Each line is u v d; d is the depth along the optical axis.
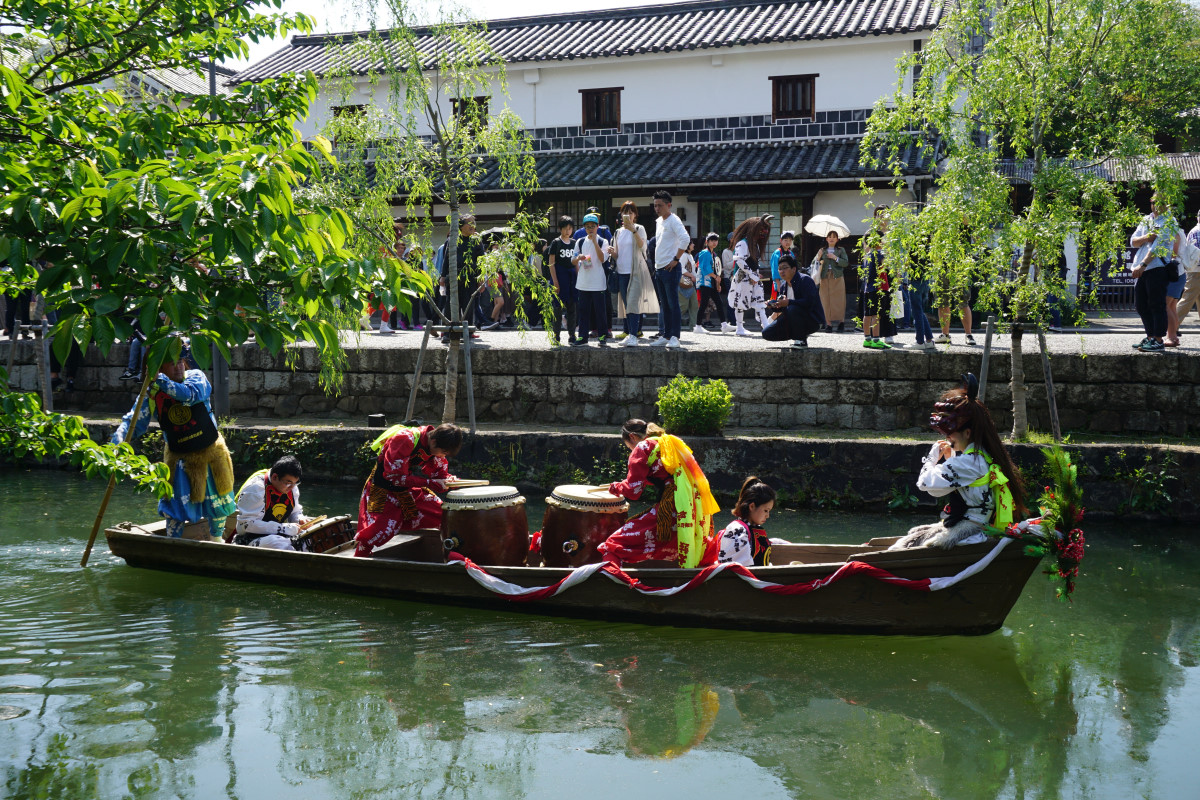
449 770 4.76
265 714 5.39
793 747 5.04
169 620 6.93
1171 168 9.52
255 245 4.04
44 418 4.98
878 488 10.32
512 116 11.72
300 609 7.21
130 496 11.04
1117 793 4.58
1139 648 6.50
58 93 6.08
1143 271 11.38
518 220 11.84
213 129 6.57
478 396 12.75
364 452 11.66
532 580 6.91
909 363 11.43
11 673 5.92
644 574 6.70
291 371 13.40
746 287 15.09
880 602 6.50
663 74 21.16
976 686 5.86
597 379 12.36
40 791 4.50
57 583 7.77
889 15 20.09
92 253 3.78
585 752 4.97
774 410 11.89
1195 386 10.62
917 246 10.24
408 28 11.12
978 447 6.43
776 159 19.53
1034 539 6.12
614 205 20.66
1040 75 9.55
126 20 6.32
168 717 5.33
